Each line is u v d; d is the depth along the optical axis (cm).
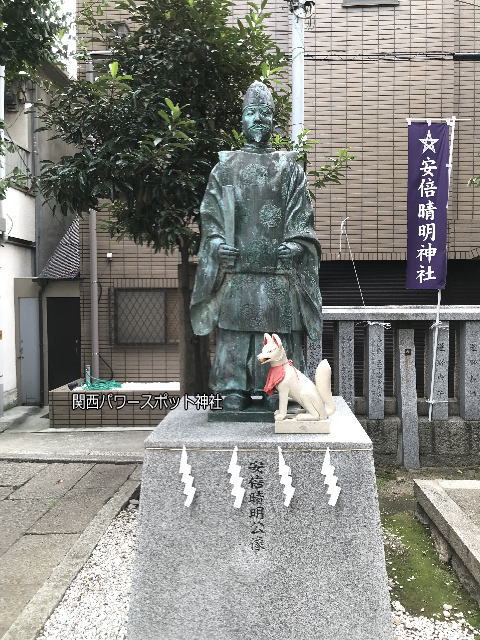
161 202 509
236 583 305
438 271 666
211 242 359
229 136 521
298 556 306
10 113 1007
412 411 621
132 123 494
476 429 621
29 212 1078
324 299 930
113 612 337
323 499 307
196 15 477
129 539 432
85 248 934
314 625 303
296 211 362
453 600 367
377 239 898
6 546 431
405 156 886
